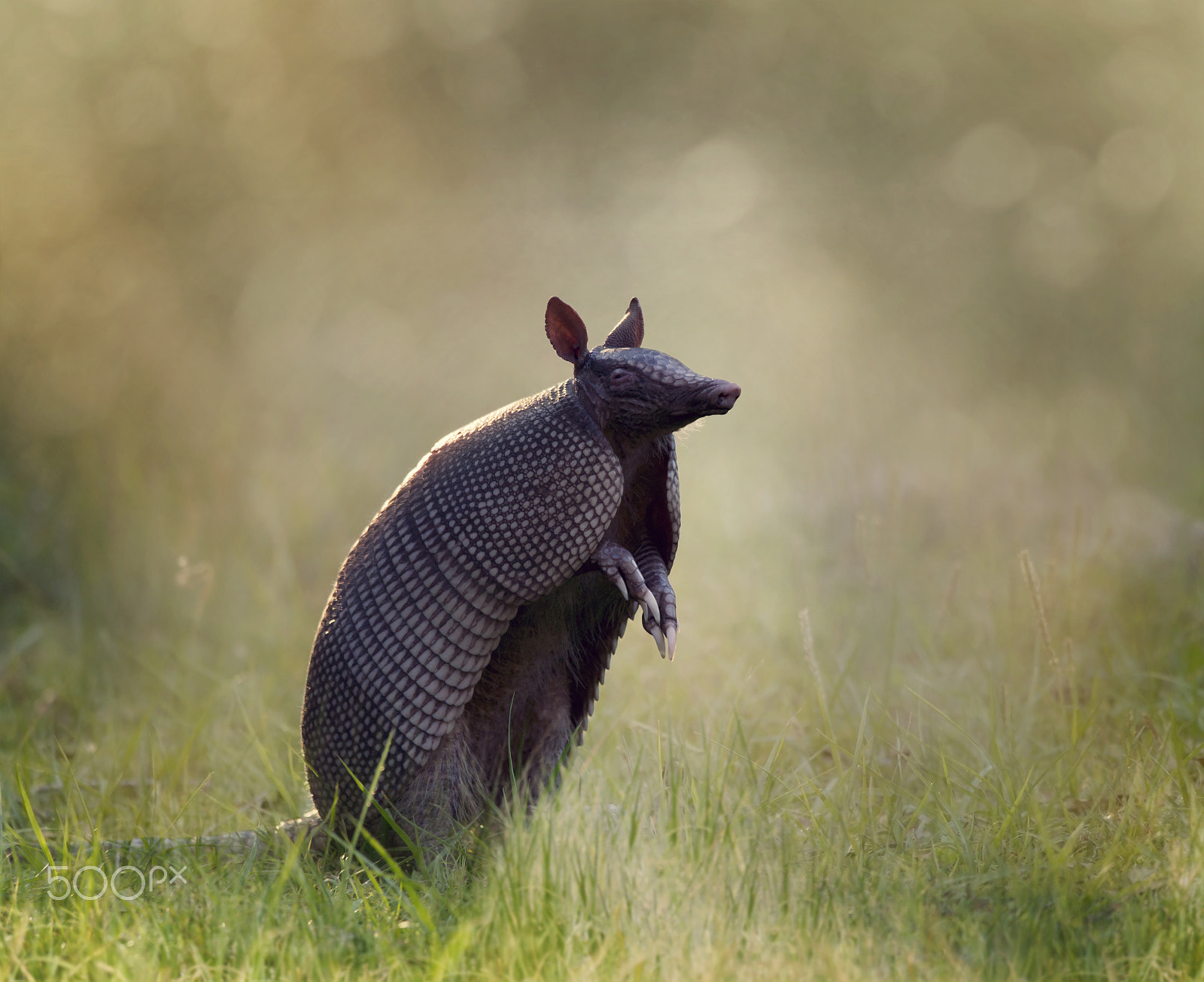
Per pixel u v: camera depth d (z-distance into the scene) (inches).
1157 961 249.1
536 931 255.0
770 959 245.9
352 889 291.3
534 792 331.3
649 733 376.5
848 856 297.7
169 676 508.1
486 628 302.5
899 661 483.5
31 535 647.1
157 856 319.0
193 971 248.5
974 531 607.5
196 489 701.3
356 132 1119.6
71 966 246.7
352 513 706.2
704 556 610.9
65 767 410.9
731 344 973.2
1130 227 1156.5
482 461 301.0
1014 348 1045.8
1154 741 365.1
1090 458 749.9
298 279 993.5
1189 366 899.4
